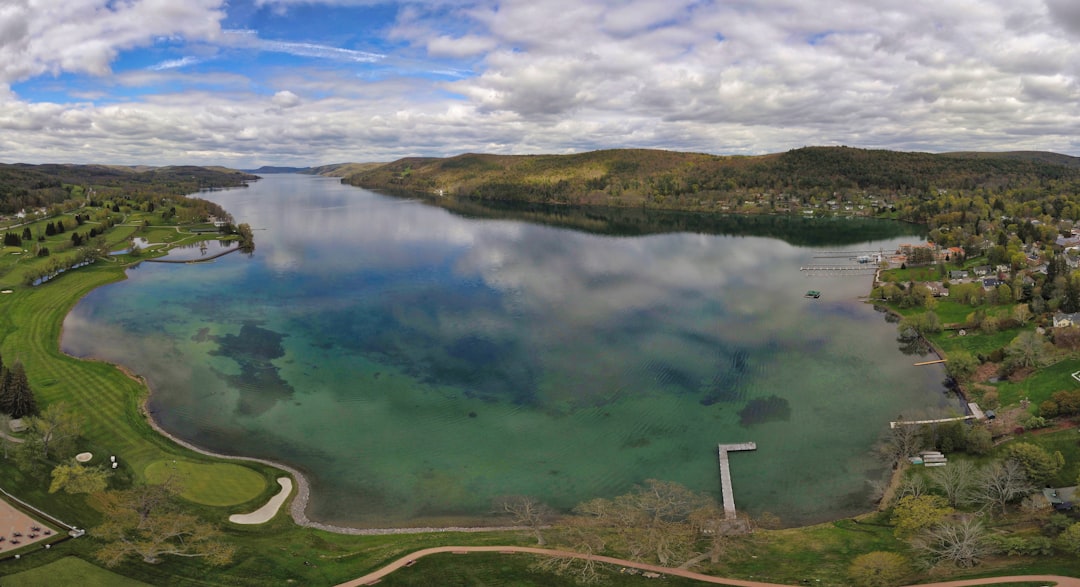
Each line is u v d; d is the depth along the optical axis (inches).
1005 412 4431.6
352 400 4886.8
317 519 3425.2
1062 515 3120.1
